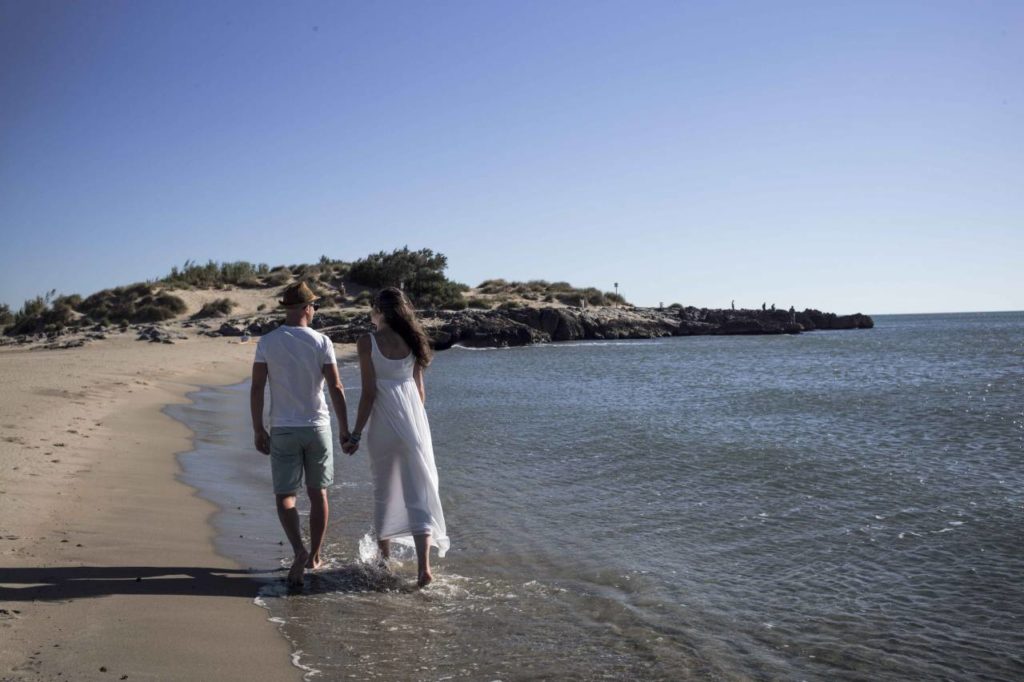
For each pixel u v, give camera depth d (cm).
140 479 788
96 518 618
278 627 431
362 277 6316
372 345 546
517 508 738
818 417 1448
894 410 1562
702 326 7025
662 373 2725
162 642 393
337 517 695
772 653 408
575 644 418
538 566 561
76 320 5062
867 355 3997
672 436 1194
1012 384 2225
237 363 2791
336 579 524
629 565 561
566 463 970
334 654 396
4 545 524
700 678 376
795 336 7088
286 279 6253
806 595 496
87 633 396
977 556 573
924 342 5756
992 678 378
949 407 1616
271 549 588
